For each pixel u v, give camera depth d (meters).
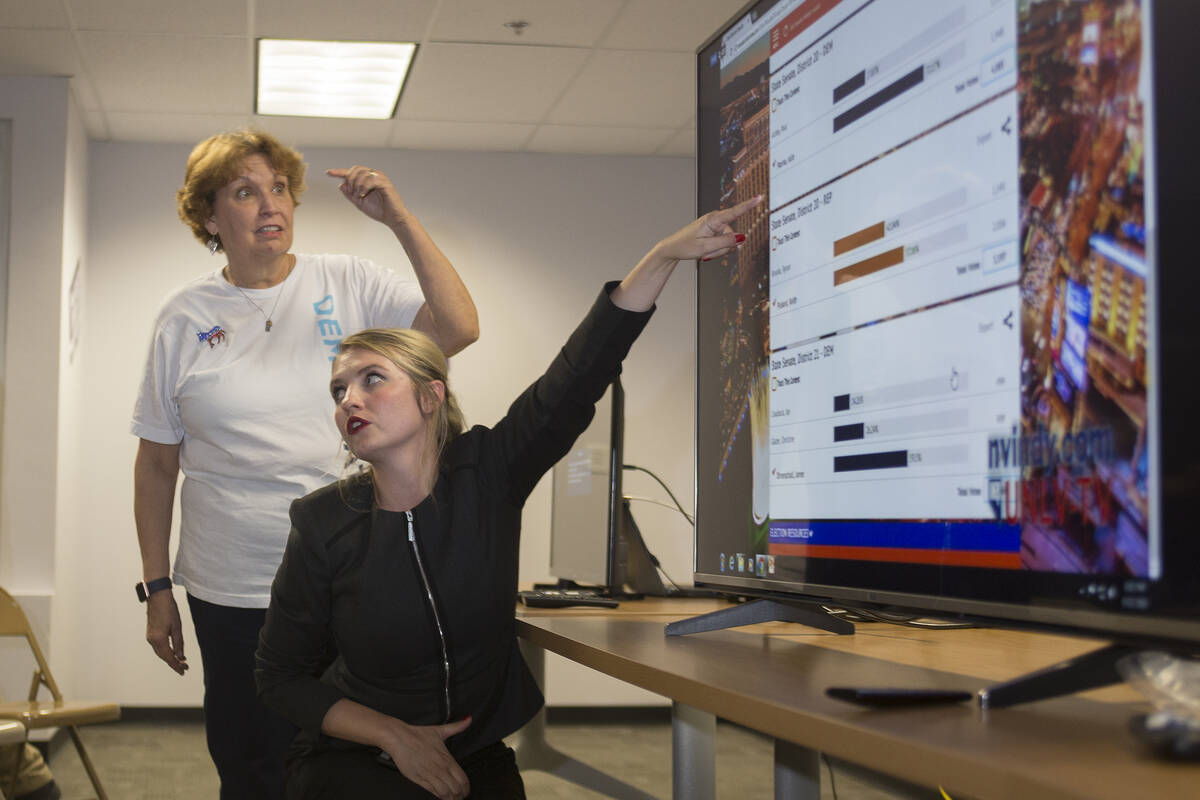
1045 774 0.59
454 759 1.58
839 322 1.27
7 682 4.59
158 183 5.59
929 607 1.07
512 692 1.71
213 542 2.12
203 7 4.13
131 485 5.43
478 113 5.29
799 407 1.36
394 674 1.59
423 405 1.58
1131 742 0.69
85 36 4.38
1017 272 0.97
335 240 5.71
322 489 1.65
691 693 1.02
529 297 5.86
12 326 4.76
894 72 1.18
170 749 4.75
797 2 1.42
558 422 1.57
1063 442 0.90
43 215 4.80
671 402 5.91
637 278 1.48
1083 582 0.87
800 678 1.03
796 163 1.39
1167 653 0.77
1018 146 0.97
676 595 2.76
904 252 1.14
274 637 1.62
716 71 1.67
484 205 5.87
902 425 1.13
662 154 6.00
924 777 0.68
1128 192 0.83
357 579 1.55
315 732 1.57
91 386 5.43
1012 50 0.98
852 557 1.22
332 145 5.72
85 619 5.33
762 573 1.44
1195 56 0.77
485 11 4.19
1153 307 0.80
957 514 1.04
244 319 2.20
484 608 1.59
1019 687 0.83
